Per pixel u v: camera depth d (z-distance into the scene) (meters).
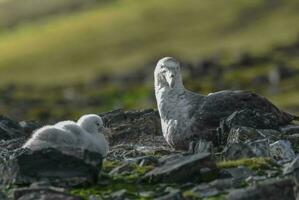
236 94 20.05
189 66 167.25
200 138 19.27
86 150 14.91
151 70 182.88
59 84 184.50
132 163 16.12
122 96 157.50
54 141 16.92
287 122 20.62
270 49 182.62
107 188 14.55
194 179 14.67
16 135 22.83
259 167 15.49
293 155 17.19
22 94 171.38
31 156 14.70
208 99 19.77
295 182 14.23
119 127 23.28
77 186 14.51
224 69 163.25
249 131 18.47
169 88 19.92
